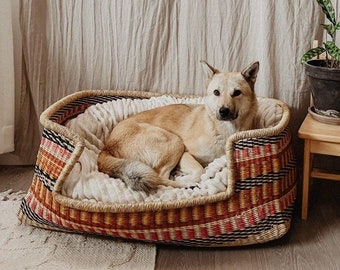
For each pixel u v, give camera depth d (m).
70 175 1.55
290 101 1.90
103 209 1.46
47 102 2.06
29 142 2.09
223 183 1.50
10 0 1.92
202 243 1.49
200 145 1.71
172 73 1.98
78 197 1.51
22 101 2.06
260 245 1.53
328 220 1.66
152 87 2.00
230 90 1.63
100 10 1.94
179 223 1.46
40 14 1.96
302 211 1.67
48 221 1.55
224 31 1.89
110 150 1.72
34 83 2.03
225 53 1.92
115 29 1.96
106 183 1.53
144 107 1.92
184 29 1.92
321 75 1.60
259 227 1.48
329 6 1.59
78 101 1.89
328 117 1.65
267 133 1.52
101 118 1.87
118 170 1.59
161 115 1.80
